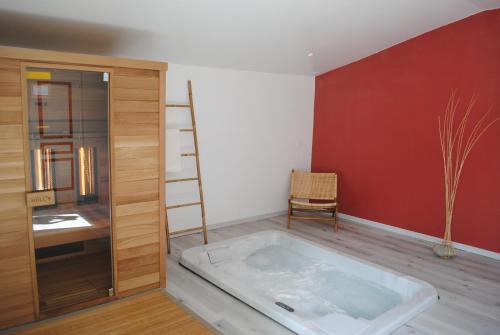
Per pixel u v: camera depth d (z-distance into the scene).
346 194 5.32
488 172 3.93
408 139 4.57
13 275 2.46
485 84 3.89
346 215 5.34
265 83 5.05
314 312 2.98
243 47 3.99
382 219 4.92
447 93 4.19
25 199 2.46
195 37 3.54
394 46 4.61
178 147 4.01
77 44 3.31
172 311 2.71
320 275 3.63
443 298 3.03
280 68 4.94
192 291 3.05
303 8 3.22
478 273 3.55
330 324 2.49
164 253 3.07
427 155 4.41
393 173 4.75
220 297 2.96
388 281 3.37
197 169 4.25
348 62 5.07
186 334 2.44
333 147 5.46
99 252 2.80
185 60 4.12
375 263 3.72
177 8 2.92
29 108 2.44
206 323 2.57
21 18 2.74
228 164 4.80
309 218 4.87
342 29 3.84
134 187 2.86
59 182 2.61
